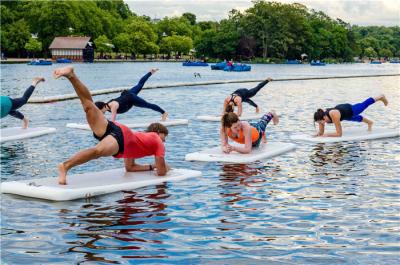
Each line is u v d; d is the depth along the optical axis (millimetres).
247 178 9000
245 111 20625
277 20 121438
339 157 10867
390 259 5371
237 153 10945
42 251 5629
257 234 6152
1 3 111125
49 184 8164
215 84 38750
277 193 8008
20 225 6512
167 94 28781
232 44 119625
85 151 8227
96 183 8305
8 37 98375
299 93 31188
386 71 75812
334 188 8297
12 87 34656
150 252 5590
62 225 6504
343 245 5785
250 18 122625
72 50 98125
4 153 11289
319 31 142250
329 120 13180
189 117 18125
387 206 7297
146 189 8289
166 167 9242
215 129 15039
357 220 6668
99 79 46281
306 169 9711
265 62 120438
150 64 95000
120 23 130000
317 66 107125
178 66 86562
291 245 5789
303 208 7203
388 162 10352
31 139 13141
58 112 19562
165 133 9211
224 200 7625
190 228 6375
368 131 14039
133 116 18375
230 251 5613
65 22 109938
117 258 5418
